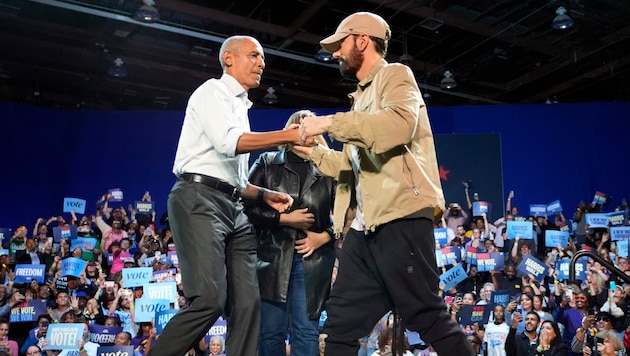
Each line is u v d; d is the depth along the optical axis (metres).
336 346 2.22
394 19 11.65
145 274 7.15
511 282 8.14
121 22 11.64
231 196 2.62
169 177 11.71
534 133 11.68
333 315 2.24
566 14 10.70
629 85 14.00
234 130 2.45
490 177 11.40
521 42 12.23
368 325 2.22
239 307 2.60
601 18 11.53
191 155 2.58
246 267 2.67
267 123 11.82
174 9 10.73
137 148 11.78
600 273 7.46
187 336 2.39
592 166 11.53
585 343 6.11
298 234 3.14
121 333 5.98
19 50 12.34
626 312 6.88
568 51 12.80
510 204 11.26
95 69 13.24
